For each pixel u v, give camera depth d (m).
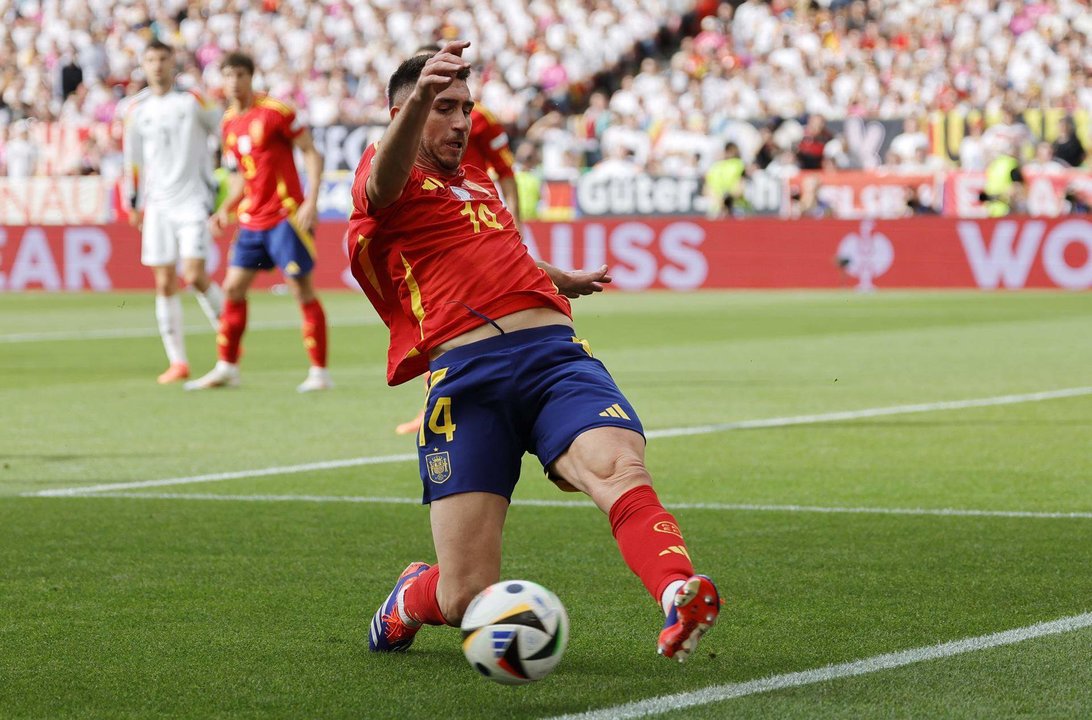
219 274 91.75
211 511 24.75
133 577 19.84
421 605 15.35
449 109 15.24
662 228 90.50
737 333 61.78
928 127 99.75
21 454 31.34
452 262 15.10
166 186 44.50
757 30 116.88
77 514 24.52
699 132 104.88
